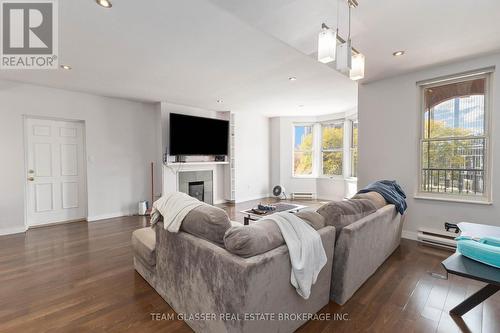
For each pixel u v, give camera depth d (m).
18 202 3.83
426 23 2.11
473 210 2.95
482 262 1.31
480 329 1.62
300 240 1.52
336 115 6.55
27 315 1.79
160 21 2.14
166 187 5.23
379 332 1.60
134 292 2.09
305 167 7.09
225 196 6.35
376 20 2.05
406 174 3.44
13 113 3.79
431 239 3.15
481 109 2.94
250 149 6.69
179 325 1.68
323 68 3.25
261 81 3.79
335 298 1.92
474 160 3.00
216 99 4.97
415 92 3.33
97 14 2.04
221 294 1.36
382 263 2.59
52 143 4.28
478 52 2.72
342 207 1.98
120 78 3.63
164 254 1.92
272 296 1.38
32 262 2.70
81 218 4.59
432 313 1.79
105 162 4.73
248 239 1.32
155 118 5.31
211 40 2.49
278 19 2.01
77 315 1.79
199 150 5.46
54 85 3.98
